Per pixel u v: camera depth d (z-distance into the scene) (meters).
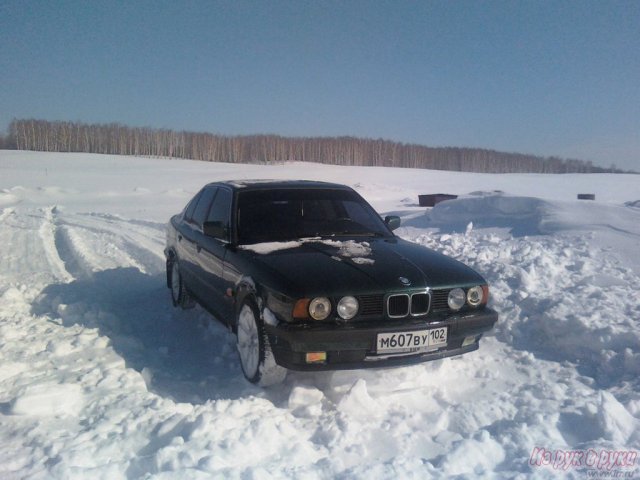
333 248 4.14
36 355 4.17
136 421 3.03
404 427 3.18
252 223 4.52
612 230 7.09
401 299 3.56
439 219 9.92
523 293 5.14
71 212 18.02
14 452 2.66
